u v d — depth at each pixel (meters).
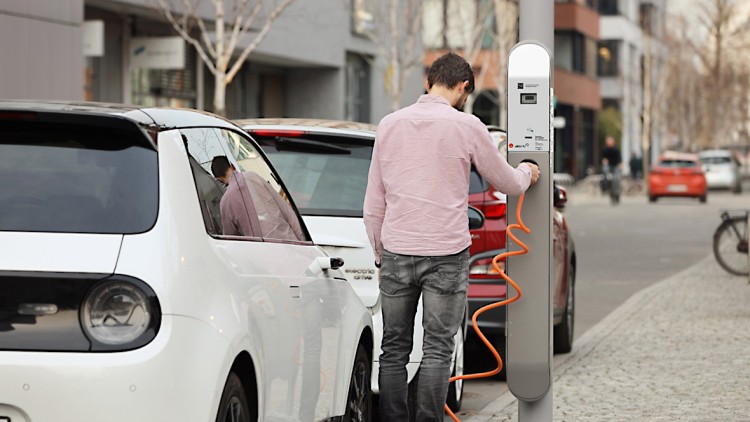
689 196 61.62
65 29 28.12
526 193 7.98
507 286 8.03
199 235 5.87
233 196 6.60
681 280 23.70
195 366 5.56
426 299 8.01
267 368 6.32
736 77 119.25
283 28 40.38
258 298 6.29
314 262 7.50
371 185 8.11
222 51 29.30
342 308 7.85
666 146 113.25
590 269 26.81
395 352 8.30
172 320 5.51
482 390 12.58
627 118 108.94
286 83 49.59
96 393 5.36
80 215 5.66
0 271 5.50
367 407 8.58
